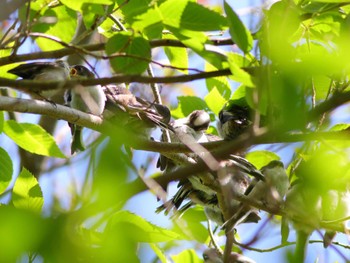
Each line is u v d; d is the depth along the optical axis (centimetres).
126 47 721
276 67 547
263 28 635
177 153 939
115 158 344
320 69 500
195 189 1252
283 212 859
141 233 471
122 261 373
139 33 720
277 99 511
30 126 929
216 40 847
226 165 1115
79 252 332
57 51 718
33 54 716
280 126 475
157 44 758
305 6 771
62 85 643
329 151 536
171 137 1259
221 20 661
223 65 671
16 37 709
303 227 962
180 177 402
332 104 510
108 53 719
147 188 344
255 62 706
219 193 1035
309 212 812
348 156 525
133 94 1178
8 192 979
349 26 649
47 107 828
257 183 1115
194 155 1027
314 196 566
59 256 320
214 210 1258
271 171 1133
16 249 315
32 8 816
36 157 1184
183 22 666
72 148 1103
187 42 678
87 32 778
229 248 1084
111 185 336
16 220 318
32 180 668
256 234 619
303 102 490
